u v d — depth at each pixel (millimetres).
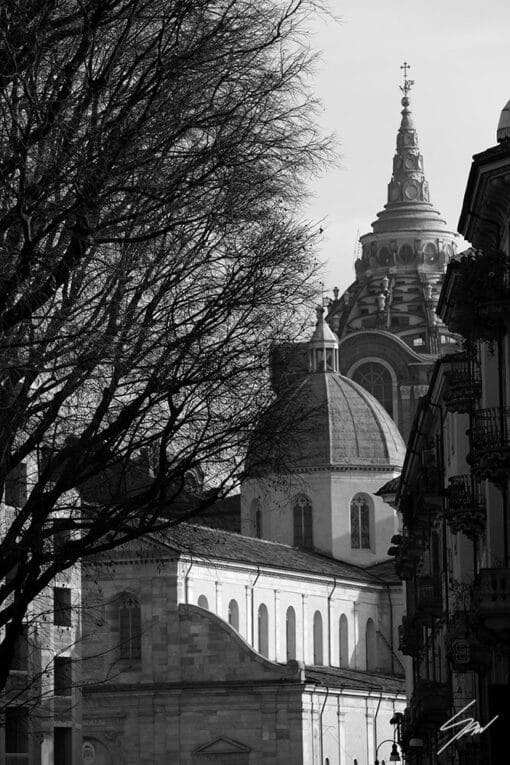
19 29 36188
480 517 62156
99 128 36844
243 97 38656
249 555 175000
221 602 169125
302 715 160625
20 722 61094
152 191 37625
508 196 54000
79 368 37312
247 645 161750
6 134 36625
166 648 161750
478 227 58156
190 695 161125
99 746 162000
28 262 35969
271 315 39594
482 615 53625
